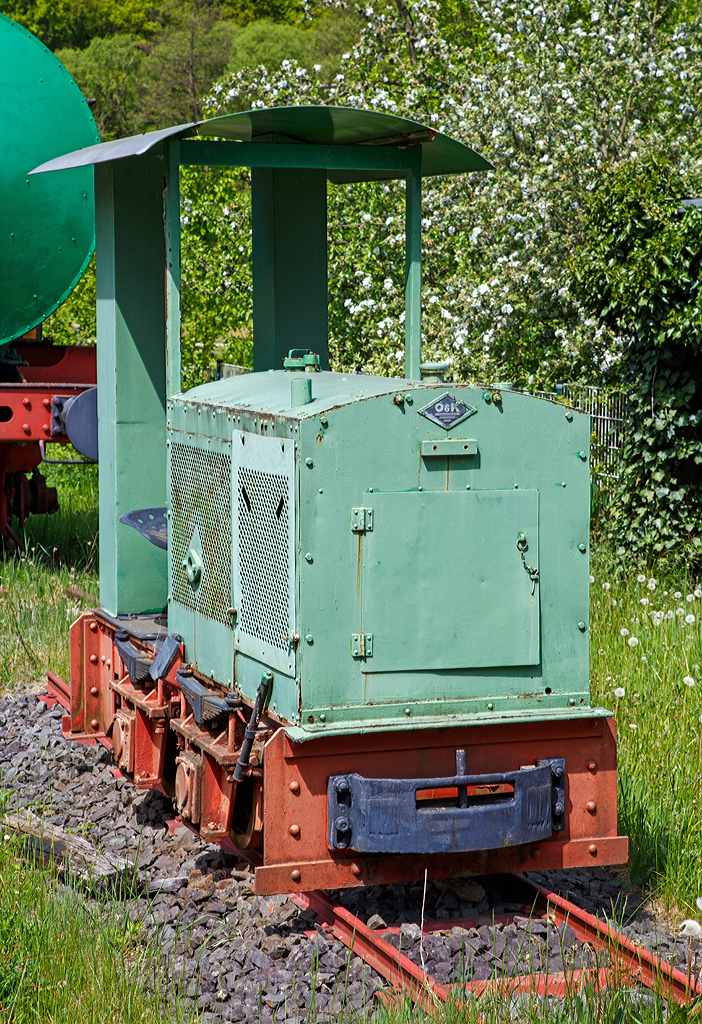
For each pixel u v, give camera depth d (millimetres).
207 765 4641
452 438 4328
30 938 4250
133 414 6027
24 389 9703
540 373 12742
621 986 3758
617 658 7438
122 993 3877
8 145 9938
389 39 15406
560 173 13328
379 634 4266
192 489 5195
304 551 4148
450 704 4359
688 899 4629
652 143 13289
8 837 5289
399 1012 3615
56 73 10109
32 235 10172
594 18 14070
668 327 9391
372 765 4254
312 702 4191
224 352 15305
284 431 4234
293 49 58688
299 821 4160
